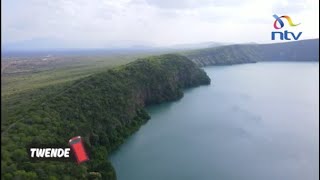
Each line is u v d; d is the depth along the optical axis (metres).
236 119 130.75
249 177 80.62
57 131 80.75
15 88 132.12
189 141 105.44
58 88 118.69
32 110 86.94
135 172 83.12
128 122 117.75
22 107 92.31
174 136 110.31
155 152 96.25
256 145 101.56
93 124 97.12
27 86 135.00
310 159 90.94
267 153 95.12
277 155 93.62
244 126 121.06
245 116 134.88
